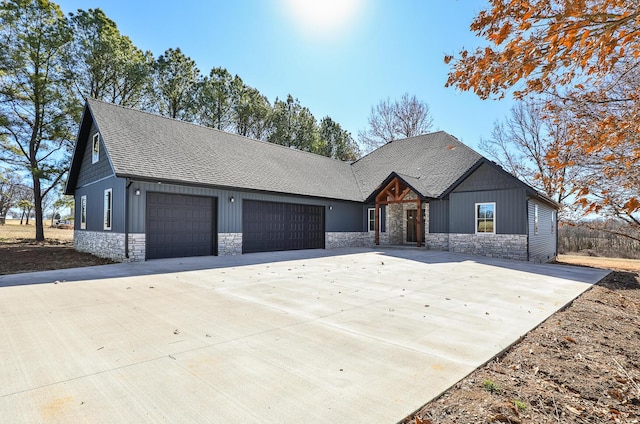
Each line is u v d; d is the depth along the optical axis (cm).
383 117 3500
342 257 1378
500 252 1462
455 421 273
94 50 1970
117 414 277
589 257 2075
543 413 288
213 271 988
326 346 427
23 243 1883
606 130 303
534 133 2155
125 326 496
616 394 323
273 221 1598
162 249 1237
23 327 488
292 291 738
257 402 295
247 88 2878
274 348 418
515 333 482
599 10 240
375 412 281
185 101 2552
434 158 2003
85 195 1544
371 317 554
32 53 1856
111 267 1044
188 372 351
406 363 378
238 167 1524
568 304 667
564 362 395
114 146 1175
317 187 1781
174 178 1192
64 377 339
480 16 278
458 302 659
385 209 1906
